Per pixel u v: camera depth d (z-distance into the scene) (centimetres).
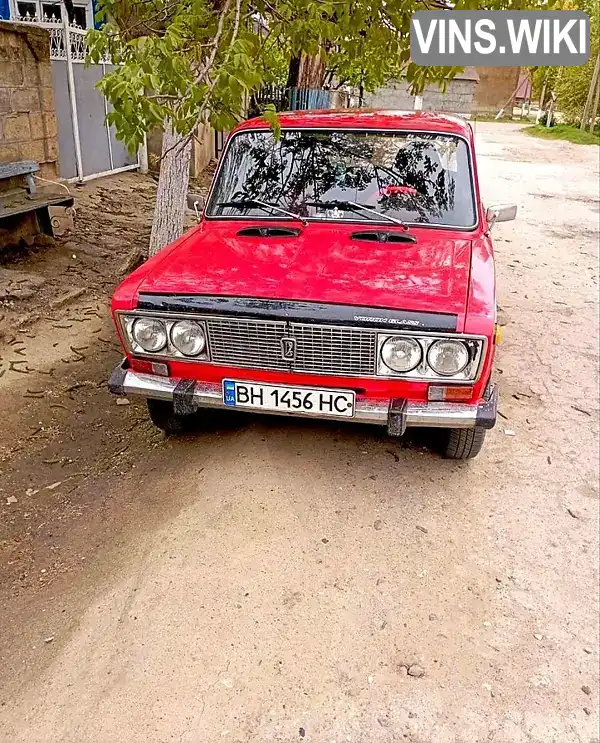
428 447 396
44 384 468
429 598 287
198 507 328
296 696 237
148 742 220
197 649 253
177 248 369
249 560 296
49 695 237
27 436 411
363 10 478
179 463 373
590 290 764
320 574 293
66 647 257
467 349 291
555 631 277
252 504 328
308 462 367
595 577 310
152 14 444
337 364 306
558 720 238
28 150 707
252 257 344
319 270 327
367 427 406
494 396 317
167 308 313
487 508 351
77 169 990
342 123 421
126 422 434
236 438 388
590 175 1794
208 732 223
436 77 550
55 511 344
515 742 229
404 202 388
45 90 719
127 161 1150
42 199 660
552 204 1338
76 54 954
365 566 300
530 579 305
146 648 253
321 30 428
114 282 662
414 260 339
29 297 584
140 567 294
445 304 297
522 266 855
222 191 414
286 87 1024
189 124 374
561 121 3653
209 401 325
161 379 333
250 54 399
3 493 357
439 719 234
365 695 240
